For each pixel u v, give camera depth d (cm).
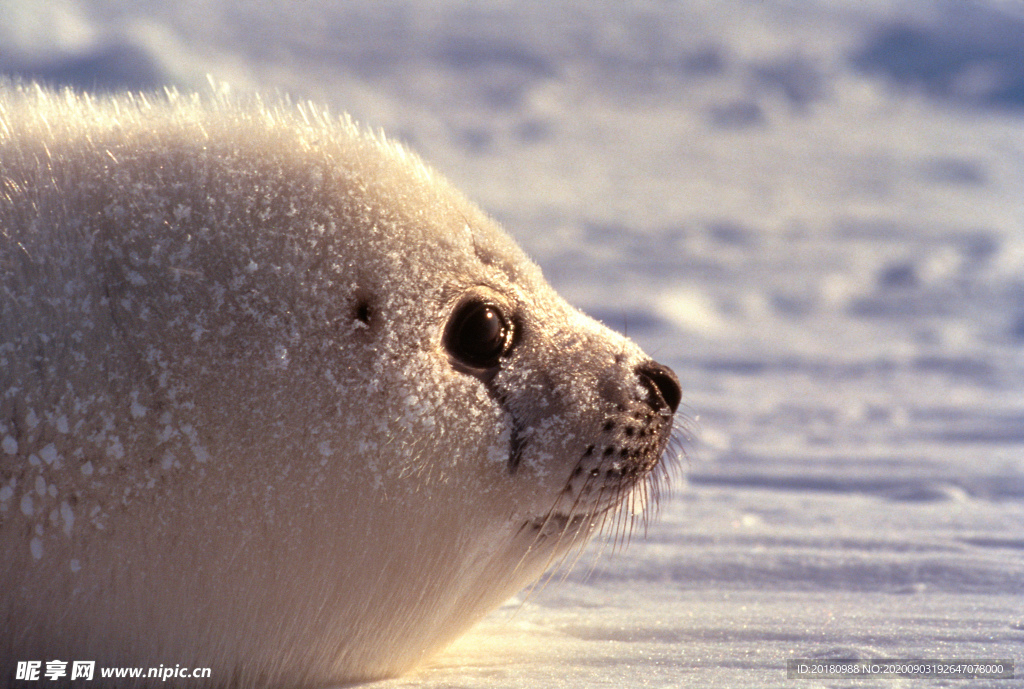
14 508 457
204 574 484
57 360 462
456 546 532
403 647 542
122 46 4872
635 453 571
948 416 1658
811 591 738
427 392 504
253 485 479
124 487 465
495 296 532
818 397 1806
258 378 478
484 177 4591
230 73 5294
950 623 630
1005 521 975
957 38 7375
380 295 499
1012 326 2552
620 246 3391
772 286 2914
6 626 472
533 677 527
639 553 844
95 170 499
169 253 481
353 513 496
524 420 538
